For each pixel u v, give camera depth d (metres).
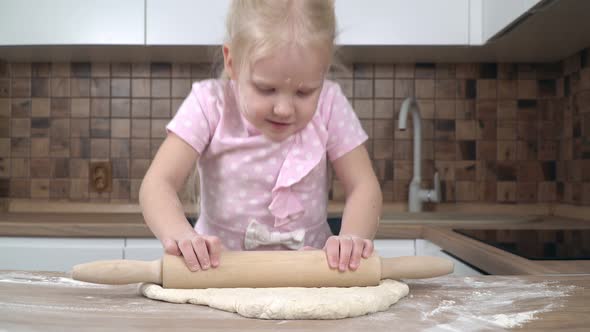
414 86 2.00
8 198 2.00
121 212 1.97
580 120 1.81
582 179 1.80
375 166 1.99
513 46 1.76
